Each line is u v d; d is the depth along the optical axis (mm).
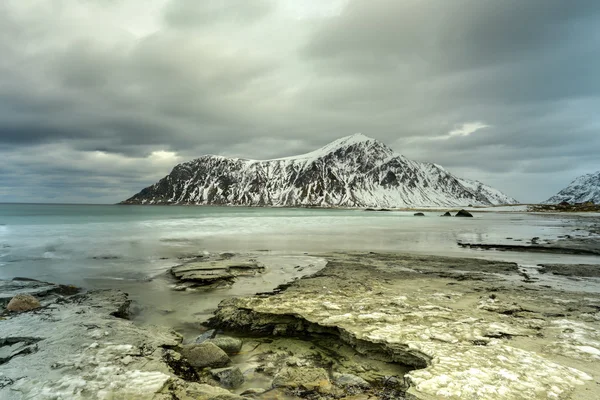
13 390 5344
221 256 19906
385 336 7430
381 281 13352
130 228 36125
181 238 28469
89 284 13781
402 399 5172
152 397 5168
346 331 7848
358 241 27734
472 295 11148
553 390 5133
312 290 11828
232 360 7363
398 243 26578
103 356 6664
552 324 8234
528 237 30875
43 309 9938
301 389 5844
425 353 6594
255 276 15062
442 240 28672
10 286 12414
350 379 6156
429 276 14391
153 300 11703
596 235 32219
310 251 22047
